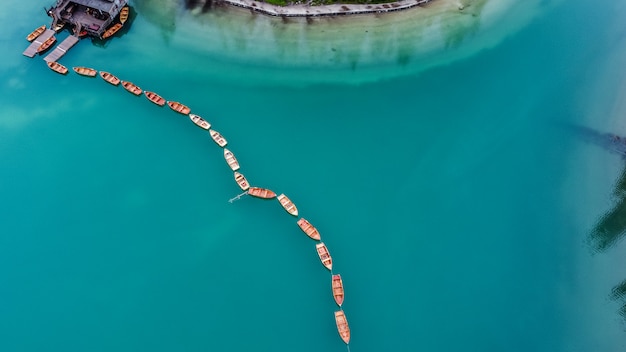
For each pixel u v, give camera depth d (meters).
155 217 70.75
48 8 92.06
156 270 66.62
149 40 87.75
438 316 63.03
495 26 92.50
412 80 85.19
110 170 74.56
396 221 70.06
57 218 70.19
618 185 72.69
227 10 91.31
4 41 86.94
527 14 94.31
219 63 85.38
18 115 79.19
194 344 61.59
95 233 69.19
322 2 92.44
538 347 60.88
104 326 62.47
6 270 65.94
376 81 84.88
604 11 94.88
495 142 77.81
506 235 68.94
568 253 67.19
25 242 68.19
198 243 68.81
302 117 79.88
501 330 62.00
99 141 77.19
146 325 62.66
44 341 61.31
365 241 68.50
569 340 61.16
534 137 78.31
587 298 63.81
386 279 65.62
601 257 66.69
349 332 61.84
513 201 71.81
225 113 79.88
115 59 85.44
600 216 70.06
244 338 62.03
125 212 71.00
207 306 64.12
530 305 63.56
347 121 79.75
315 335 62.28
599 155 75.88
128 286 65.31
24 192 72.12
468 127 79.56
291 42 88.00
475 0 96.00
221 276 66.25
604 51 88.75
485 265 66.56
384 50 88.25
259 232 69.81
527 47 89.88
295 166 74.62
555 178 73.88
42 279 65.50
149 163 75.25
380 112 81.06
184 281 65.81
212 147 76.88
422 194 72.44
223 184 73.62
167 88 82.31
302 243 68.88
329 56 86.94
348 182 73.31
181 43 87.44
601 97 82.50
